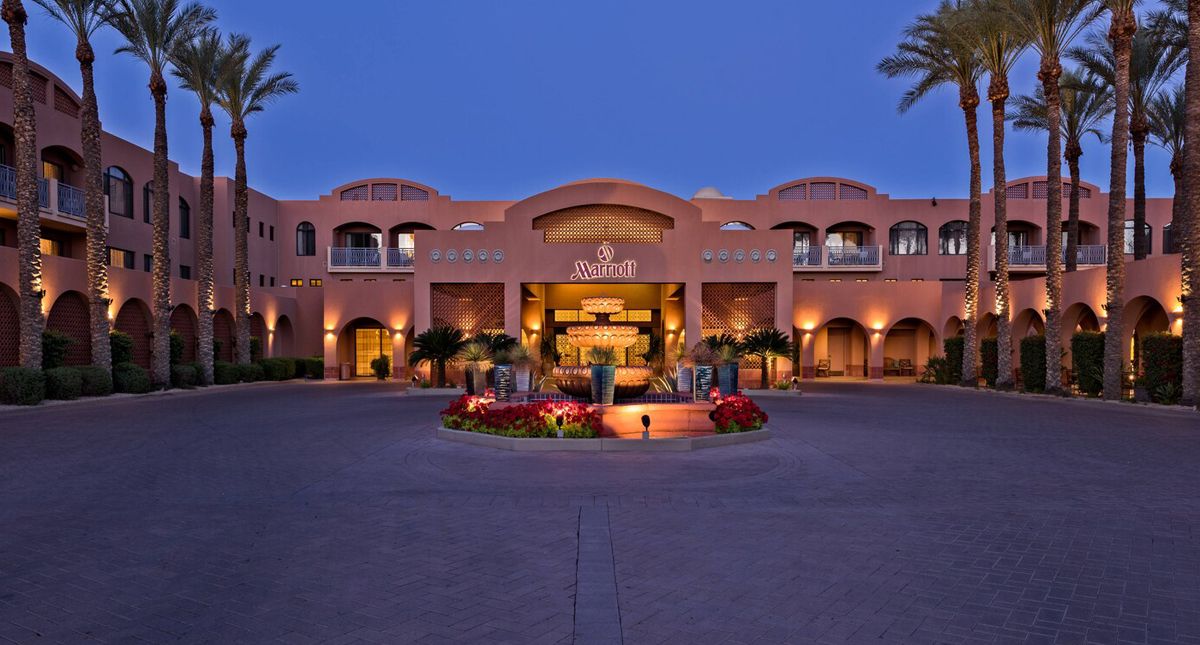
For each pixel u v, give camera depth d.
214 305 26.06
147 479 7.81
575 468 8.36
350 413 14.92
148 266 26.36
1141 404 16.48
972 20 20.89
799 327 28.17
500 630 3.71
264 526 5.82
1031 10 19.30
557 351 29.39
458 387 23.36
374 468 8.41
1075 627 3.77
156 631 3.71
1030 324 24.89
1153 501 6.70
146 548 5.20
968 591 4.30
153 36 20.80
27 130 16.59
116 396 19.02
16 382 15.91
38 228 16.81
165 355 21.41
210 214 24.02
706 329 24.23
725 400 11.48
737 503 6.59
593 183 24.20
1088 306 20.19
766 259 23.94
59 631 3.72
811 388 23.58
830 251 32.19
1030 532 5.61
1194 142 15.55
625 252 23.91
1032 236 33.44
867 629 3.73
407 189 34.28
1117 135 17.44
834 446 10.11
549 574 4.61
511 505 6.52
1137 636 3.66
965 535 5.52
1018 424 12.89
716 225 24.03
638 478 7.77
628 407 11.14
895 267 32.72
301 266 34.16
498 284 24.31
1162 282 17.33
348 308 28.50
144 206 26.14
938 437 11.08
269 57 25.61
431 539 5.42
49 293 18.19
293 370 29.09
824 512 6.25
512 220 24.02
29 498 6.88
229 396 20.05
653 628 3.74
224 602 4.12
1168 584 4.42
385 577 4.55
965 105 24.03
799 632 3.69
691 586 4.38
